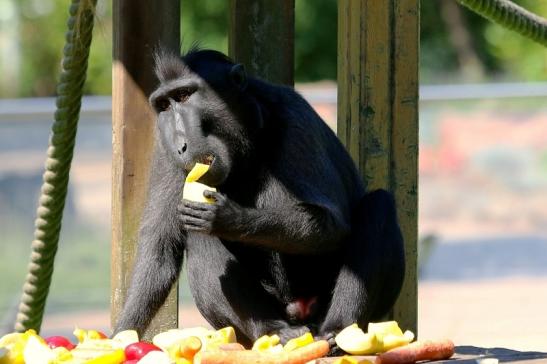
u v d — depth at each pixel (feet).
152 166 37.88
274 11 43.75
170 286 37.63
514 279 101.60
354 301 36.14
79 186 90.74
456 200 113.09
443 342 31.55
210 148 36.24
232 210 34.19
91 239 90.94
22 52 187.32
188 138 35.99
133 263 40.19
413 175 40.83
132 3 39.68
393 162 40.55
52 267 45.47
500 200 112.68
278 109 36.96
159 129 37.19
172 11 39.99
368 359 30.09
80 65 41.50
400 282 37.78
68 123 42.42
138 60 39.78
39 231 44.32
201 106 36.32
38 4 188.65
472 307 86.07
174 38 40.09
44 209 43.83
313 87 136.77
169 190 37.04
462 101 107.55
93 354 30.81
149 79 39.83
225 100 36.47
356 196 39.32
